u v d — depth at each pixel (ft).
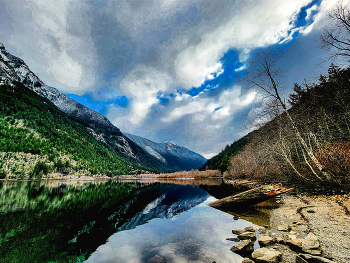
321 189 33.19
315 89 43.57
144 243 16.34
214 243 15.97
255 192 33.60
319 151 32.63
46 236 18.38
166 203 41.73
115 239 17.62
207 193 57.77
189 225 22.43
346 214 19.29
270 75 36.47
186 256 13.15
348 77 42.14
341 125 39.22
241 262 11.96
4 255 13.60
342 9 31.86
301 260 10.98
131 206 37.76
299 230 17.42
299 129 35.68
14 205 35.60
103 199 49.19
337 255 11.35
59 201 43.04
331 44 34.58
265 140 39.81
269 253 12.21
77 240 17.40
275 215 24.81
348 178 27.12
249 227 19.63
